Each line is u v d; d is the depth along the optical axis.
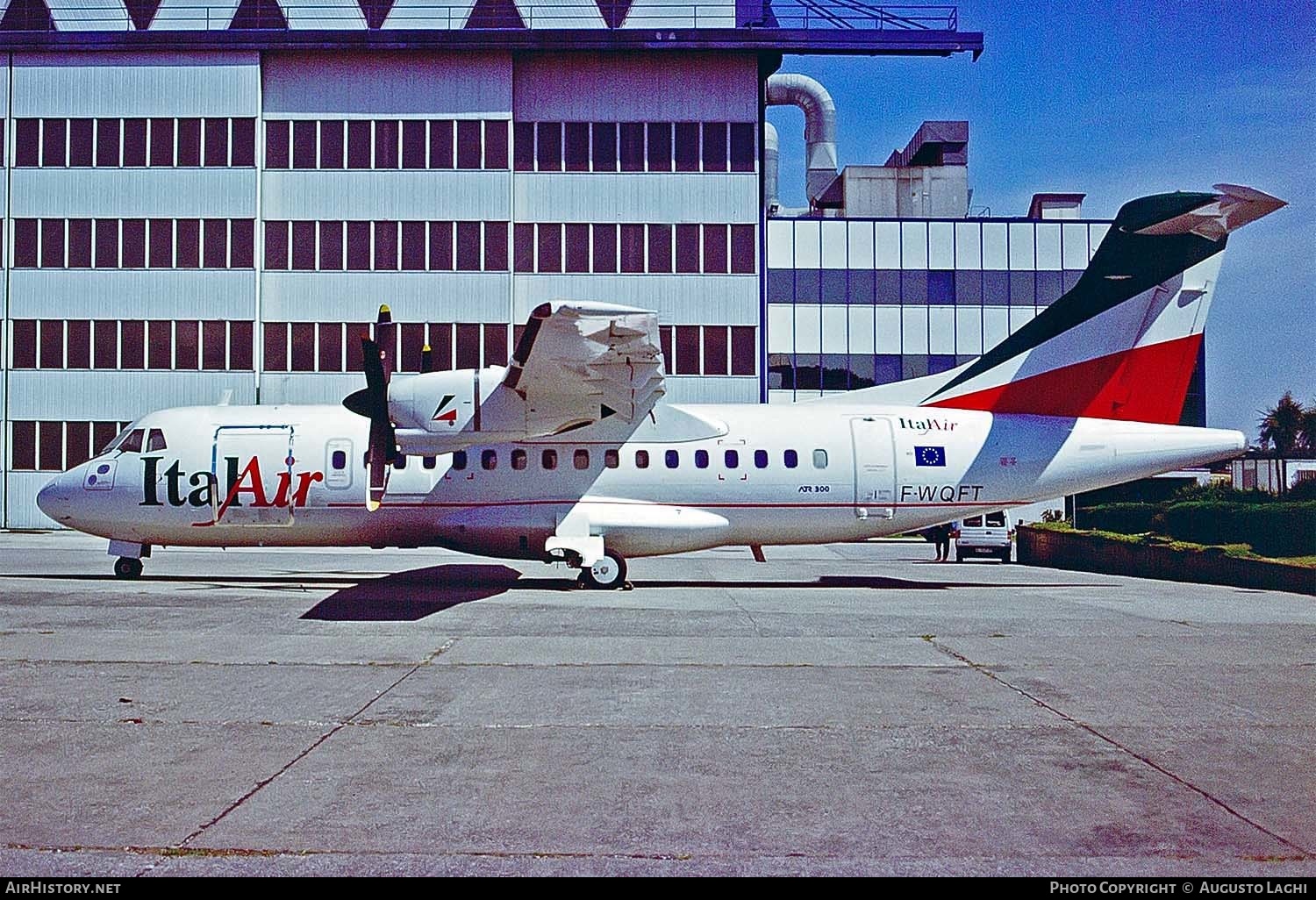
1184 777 6.80
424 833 5.71
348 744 7.50
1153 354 18.20
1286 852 5.51
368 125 32.62
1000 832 5.79
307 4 33.34
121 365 32.50
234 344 32.34
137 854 5.37
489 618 13.83
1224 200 16.23
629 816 6.02
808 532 17.97
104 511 17.81
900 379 38.94
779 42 32.50
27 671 10.02
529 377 15.23
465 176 32.56
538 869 5.22
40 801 6.20
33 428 32.62
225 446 17.70
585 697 9.05
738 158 33.06
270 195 32.53
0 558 24.25
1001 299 39.19
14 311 32.62
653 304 32.84
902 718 8.36
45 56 32.62
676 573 22.70
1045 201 42.12
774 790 6.51
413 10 33.41
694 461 17.67
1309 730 8.02
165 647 11.36
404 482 17.58
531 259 32.88
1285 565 18.50
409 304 32.47
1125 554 23.91
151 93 32.53
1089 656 11.16
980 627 13.28
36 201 32.62
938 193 43.75
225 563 23.86
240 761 7.06
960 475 17.89
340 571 21.48
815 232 39.09
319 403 32.41
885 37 32.59
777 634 12.60
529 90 33.12
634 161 33.03
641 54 32.97
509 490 17.56
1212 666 10.61
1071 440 18.05
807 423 18.02
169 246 32.47
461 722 8.16
